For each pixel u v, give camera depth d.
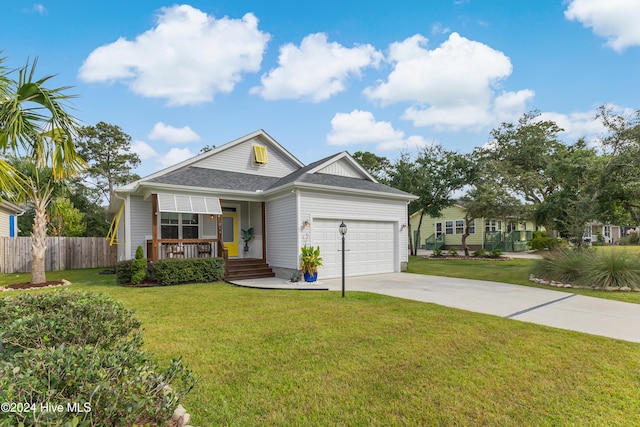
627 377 3.68
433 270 14.70
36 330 3.16
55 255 16.64
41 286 10.42
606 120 13.36
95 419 1.86
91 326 3.50
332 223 12.43
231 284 10.73
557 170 15.18
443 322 5.84
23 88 4.87
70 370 2.09
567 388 3.44
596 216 14.30
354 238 12.99
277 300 7.89
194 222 13.48
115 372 2.24
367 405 3.14
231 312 6.68
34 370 2.07
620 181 12.87
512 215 20.05
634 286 8.94
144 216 12.52
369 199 13.48
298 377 3.71
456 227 30.75
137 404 1.95
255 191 12.71
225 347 4.64
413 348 4.57
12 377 1.98
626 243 27.66
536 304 7.40
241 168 15.16
